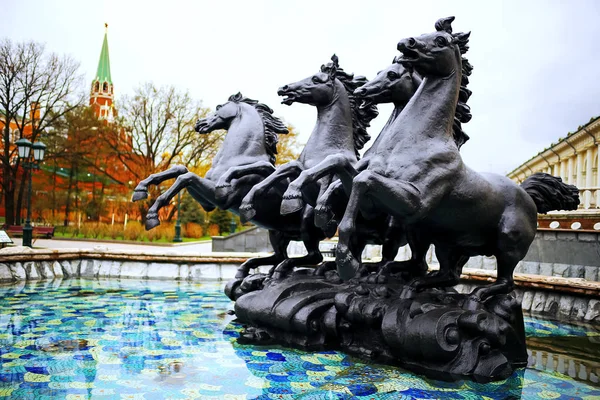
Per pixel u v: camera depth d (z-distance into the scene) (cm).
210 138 3203
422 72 366
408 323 347
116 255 917
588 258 837
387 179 339
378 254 1348
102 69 6556
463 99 423
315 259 548
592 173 2019
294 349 399
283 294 432
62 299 650
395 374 330
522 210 384
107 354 374
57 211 3200
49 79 2803
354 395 286
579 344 438
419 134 357
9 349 384
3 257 793
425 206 340
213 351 390
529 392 298
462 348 329
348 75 521
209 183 558
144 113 3116
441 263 407
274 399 278
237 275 579
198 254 929
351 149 504
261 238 1823
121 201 3275
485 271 683
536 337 469
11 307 580
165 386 298
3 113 2830
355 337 396
